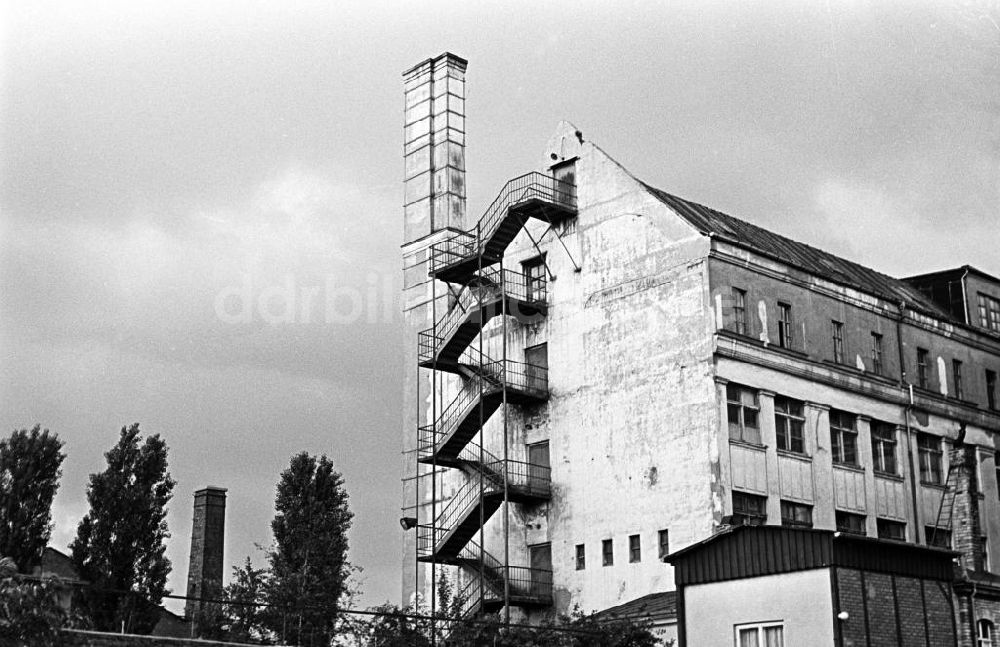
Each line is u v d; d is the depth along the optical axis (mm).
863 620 24766
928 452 47031
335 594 37969
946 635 26359
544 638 29375
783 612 25328
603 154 44781
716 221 44312
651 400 41000
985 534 48250
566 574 42281
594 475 42250
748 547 26219
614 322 42906
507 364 46281
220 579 46500
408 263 51531
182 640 21281
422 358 46844
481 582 40562
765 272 42156
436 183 51031
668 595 36938
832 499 41969
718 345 39500
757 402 40469
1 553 37750
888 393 45719
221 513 47719
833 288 44719
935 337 49125
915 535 44844
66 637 19266
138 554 38281
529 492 43094
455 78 51812
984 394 50781
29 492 39062
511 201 46500
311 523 44938
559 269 45406
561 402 44062
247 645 22266
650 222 42469
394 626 31109
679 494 39344
